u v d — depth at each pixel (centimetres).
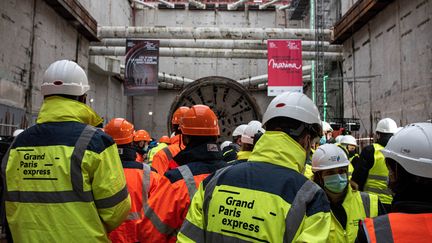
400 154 164
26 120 1262
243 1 2728
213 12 2867
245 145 411
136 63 1833
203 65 2859
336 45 2050
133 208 329
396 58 1422
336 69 2338
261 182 175
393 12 1444
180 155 275
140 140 855
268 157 182
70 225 227
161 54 2230
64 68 252
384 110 1521
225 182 186
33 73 1317
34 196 232
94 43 1998
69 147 234
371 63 1658
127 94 1814
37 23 1346
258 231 166
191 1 2794
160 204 247
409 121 1317
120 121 359
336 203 334
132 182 335
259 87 2756
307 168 524
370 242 155
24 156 240
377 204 339
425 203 156
